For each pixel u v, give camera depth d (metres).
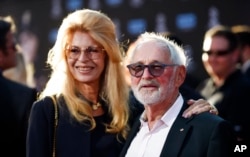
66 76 5.96
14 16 12.88
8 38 7.36
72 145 5.82
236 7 11.23
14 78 8.06
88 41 5.89
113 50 5.97
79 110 5.92
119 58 6.04
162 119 5.45
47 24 12.72
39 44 12.80
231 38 8.62
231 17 11.28
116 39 6.04
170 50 5.46
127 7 12.04
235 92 8.14
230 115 8.09
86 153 5.80
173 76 5.45
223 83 8.44
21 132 6.59
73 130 5.85
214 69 8.62
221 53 8.52
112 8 12.17
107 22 5.97
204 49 8.73
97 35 5.89
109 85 6.03
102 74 6.07
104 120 6.00
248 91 8.12
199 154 5.18
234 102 8.11
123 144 5.91
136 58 5.47
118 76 6.07
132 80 5.49
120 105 6.03
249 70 9.59
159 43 5.47
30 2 12.82
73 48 5.90
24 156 6.61
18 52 8.16
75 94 5.99
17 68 8.09
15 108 6.59
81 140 5.84
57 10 12.62
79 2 12.45
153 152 5.40
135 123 5.79
